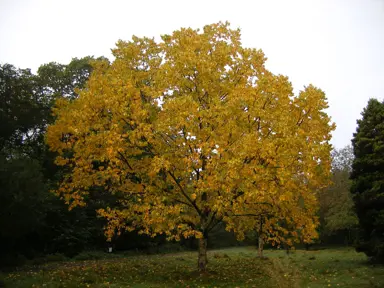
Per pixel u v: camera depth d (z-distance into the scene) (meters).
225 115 10.79
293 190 11.15
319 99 11.38
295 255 24.22
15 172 14.53
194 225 12.79
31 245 21.34
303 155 10.34
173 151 11.34
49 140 12.38
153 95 11.27
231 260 19.97
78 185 12.55
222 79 12.95
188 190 12.16
